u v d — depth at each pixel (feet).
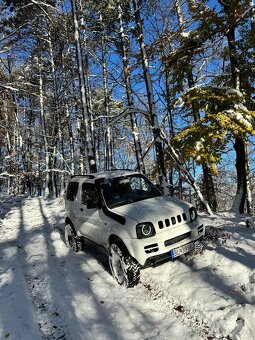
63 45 75.66
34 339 12.94
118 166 124.36
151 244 16.07
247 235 21.20
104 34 65.05
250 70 30.73
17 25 61.00
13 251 26.30
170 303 15.03
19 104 92.07
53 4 61.98
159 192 21.43
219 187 70.85
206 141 24.56
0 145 94.89
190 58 32.30
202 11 30.89
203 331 12.64
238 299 13.94
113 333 13.17
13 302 16.11
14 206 54.08
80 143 86.22
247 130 24.36
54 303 16.44
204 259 18.29
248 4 28.78
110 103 75.05
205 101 27.76
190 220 17.92
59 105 77.36
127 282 16.78
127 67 47.21
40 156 110.63
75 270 20.63
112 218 18.45
